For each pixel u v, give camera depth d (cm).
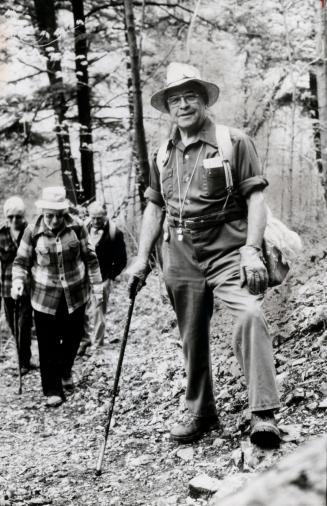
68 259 582
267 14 1078
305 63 1046
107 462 407
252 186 355
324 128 916
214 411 403
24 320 686
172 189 376
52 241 579
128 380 573
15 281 591
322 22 873
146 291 897
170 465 379
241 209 368
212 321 584
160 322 738
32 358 747
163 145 385
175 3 1223
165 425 450
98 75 1170
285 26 1002
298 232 825
